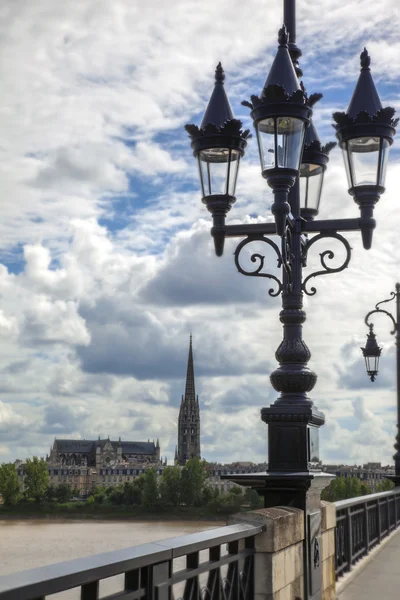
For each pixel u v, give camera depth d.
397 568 13.03
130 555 4.29
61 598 3.88
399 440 23.59
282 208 7.75
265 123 7.81
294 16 9.73
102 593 4.27
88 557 4.11
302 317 8.74
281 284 8.75
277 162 7.74
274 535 6.91
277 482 8.23
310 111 7.85
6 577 3.42
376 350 20.44
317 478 8.43
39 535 157.38
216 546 5.70
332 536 10.12
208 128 8.40
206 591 5.48
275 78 8.07
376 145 8.51
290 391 8.52
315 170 10.40
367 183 8.52
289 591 7.52
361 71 8.84
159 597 4.57
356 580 11.66
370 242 8.74
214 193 8.52
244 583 6.54
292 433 8.38
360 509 14.24
